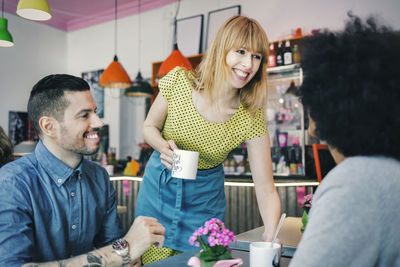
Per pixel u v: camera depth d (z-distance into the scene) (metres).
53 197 1.15
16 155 5.39
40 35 6.18
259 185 1.51
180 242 1.51
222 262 0.97
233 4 4.86
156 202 1.58
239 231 3.52
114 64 4.54
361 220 0.62
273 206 1.44
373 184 0.64
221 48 1.42
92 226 1.26
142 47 5.68
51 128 1.12
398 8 3.84
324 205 0.65
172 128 1.58
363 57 0.70
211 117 1.51
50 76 1.15
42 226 1.11
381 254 0.64
